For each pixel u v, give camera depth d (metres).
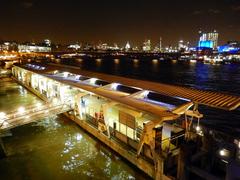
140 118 22.34
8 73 80.00
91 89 28.00
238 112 46.97
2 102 45.44
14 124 27.00
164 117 18.05
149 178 20.09
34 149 25.64
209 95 19.81
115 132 25.36
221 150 18.67
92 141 27.45
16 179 20.34
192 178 18.47
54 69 46.47
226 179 16.39
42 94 46.69
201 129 20.25
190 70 154.50
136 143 22.33
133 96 23.95
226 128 38.75
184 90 22.30
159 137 19.89
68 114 34.25
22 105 42.94
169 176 18.03
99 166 22.42
